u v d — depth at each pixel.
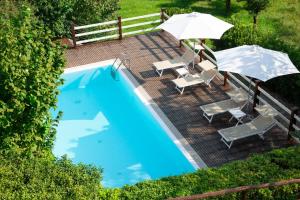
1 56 10.80
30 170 9.77
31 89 10.95
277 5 25.16
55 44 12.20
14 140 10.98
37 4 20.00
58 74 11.80
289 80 17.00
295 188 10.62
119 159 14.66
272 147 14.34
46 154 11.73
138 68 18.55
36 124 11.38
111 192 10.49
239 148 14.31
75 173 10.03
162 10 21.28
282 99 17.56
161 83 17.58
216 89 17.11
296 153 12.16
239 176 11.22
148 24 23.06
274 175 11.14
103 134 15.75
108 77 18.39
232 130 14.38
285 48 18.09
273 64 14.80
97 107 17.03
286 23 23.20
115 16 22.19
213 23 17.27
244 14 24.14
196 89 17.14
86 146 15.23
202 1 25.89
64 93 17.78
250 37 19.20
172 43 20.39
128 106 16.77
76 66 18.73
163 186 10.98
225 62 15.03
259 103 16.19
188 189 10.82
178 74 18.05
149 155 14.71
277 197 10.67
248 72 14.48
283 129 15.02
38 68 11.08
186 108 16.16
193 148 14.39
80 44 20.23
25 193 9.12
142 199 10.50
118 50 19.84
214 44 20.84
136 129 15.77
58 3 20.28
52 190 9.42
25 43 11.16
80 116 16.61
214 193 9.10
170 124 15.43
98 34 21.31
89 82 18.23
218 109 15.35
